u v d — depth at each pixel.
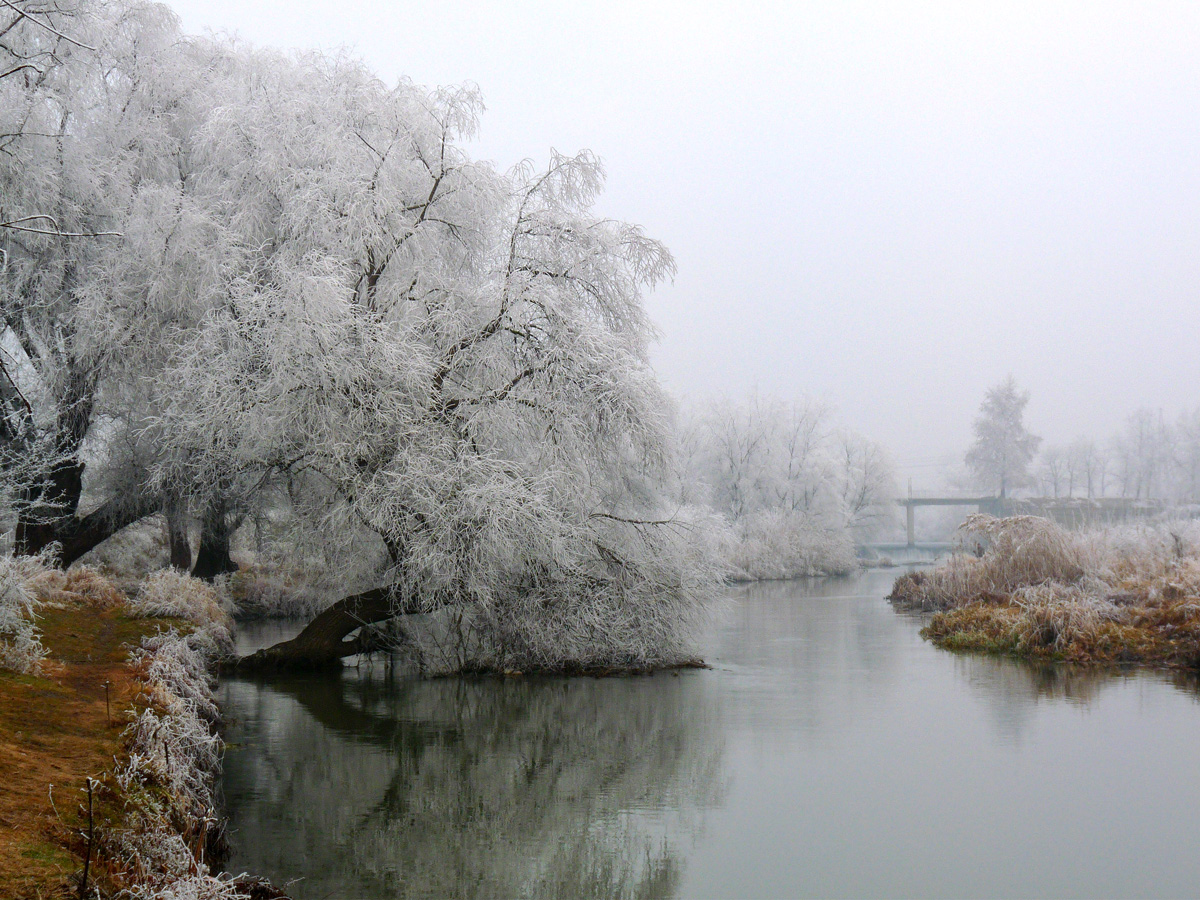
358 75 15.77
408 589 13.83
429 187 15.23
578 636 14.88
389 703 12.80
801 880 6.44
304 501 15.62
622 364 14.09
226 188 15.95
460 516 13.20
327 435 13.46
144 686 8.33
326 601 16.69
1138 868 6.53
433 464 13.43
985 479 80.56
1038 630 16.53
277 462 14.65
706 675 15.06
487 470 13.49
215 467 14.80
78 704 7.36
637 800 8.37
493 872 6.70
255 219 15.39
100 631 11.71
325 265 13.08
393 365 13.22
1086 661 15.40
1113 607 16.86
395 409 13.46
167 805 5.64
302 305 12.80
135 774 5.70
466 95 15.61
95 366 16.44
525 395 14.02
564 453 14.02
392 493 13.35
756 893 6.21
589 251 14.96
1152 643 15.59
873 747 10.07
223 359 13.69
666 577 15.53
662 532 15.69
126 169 16.81
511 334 14.45
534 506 13.21
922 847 7.03
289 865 6.79
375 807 8.16
